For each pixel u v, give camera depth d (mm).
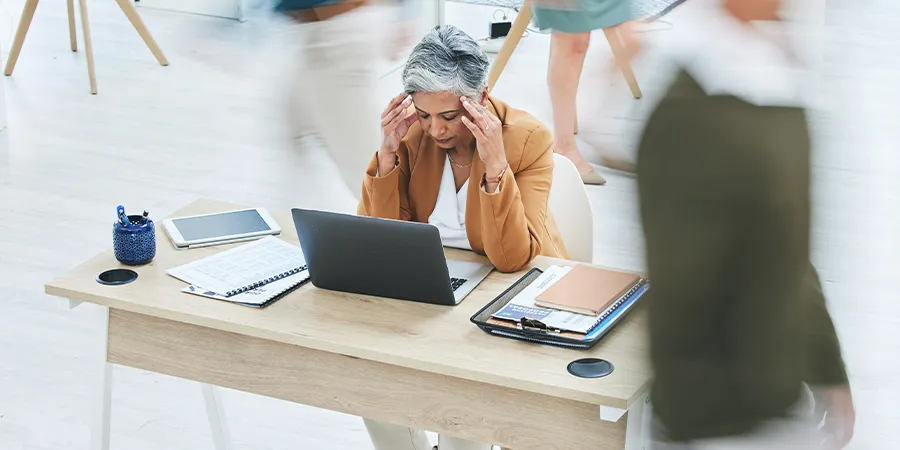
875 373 3318
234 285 2391
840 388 1652
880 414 3135
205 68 6395
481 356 2082
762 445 1320
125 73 6418
